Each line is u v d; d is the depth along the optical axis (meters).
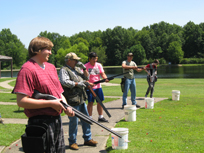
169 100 9.16
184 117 6.27
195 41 113.88
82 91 4.24
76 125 4.15
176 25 144.62
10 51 105.31
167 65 95.69
